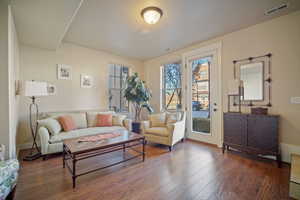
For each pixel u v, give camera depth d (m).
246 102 2.84
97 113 3.65
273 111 2.52
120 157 2.63
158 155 2.75
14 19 2.10
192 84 3.82
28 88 2.46
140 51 4.21
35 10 1.90
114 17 2.45
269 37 2.55
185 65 3.95
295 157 2.05
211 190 1.67
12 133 1.96
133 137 2.45
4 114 1.77
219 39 3.22
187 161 2.47
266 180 1.88
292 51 2.34
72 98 3.66
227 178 1.93
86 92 3.89
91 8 2.19
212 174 2.03
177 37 3.25
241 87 2.89
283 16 2.40
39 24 2.25
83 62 3.83
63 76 3.51
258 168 2.21
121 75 4.80
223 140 2.95
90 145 2.01
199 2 2.06
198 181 1.86
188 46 3.81
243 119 2.62
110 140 2.26
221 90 3.21
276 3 2.08
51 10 1.90
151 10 2.17
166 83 4.55
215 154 2.79
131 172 2.09
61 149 2.61
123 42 3.55
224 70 3.15
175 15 2.38
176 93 4.27
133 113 5.03
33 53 3.14
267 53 2.57
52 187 1.72
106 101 4.27
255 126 2.48
